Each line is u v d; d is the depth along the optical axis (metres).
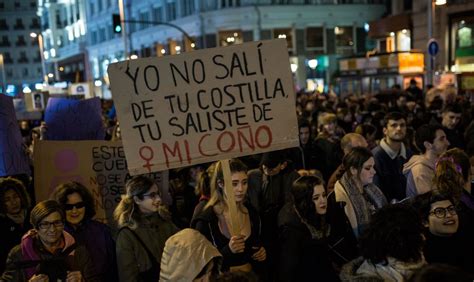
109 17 56.97
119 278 3.75
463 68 22.75
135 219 3.80
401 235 2.58
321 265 3.47
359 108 11.73
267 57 3.60
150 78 3.53
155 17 48.62
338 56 39.59
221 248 3.65
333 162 6.58
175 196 5.99
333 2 39.53
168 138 3.56
